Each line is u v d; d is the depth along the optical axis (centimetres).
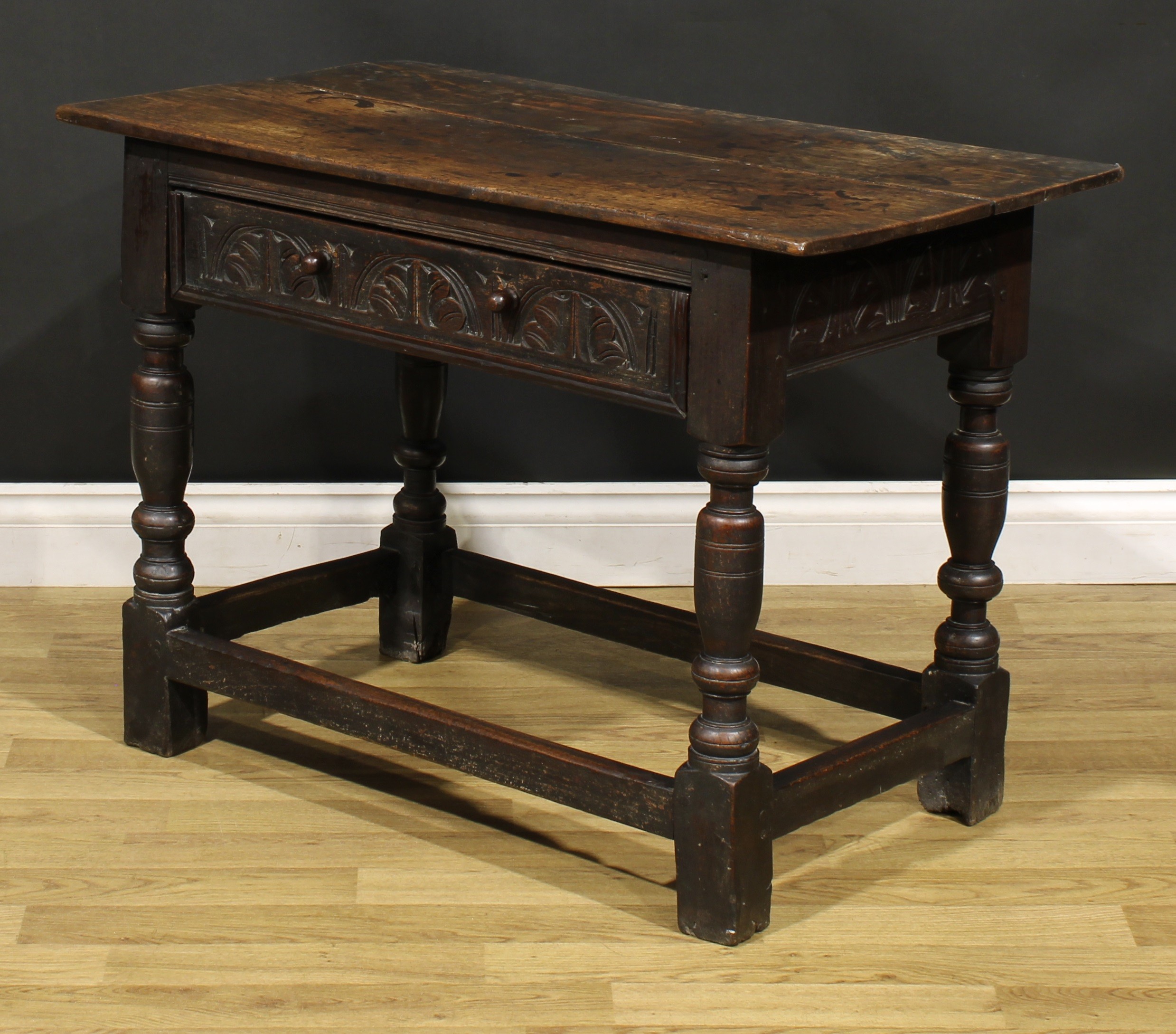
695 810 197
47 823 225
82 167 294
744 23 294
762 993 191
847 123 299
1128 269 305
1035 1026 186
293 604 263
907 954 199
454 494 311
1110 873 218
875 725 261
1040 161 211
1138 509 314
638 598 262
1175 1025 186
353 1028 183
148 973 192
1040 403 312
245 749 249
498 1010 187
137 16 290
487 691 271
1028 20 294
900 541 314
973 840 226
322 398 307
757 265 175
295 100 235
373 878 214
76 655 281
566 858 220
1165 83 296
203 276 225
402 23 293
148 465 237
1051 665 283
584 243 187
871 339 193
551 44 295
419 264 203
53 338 302
